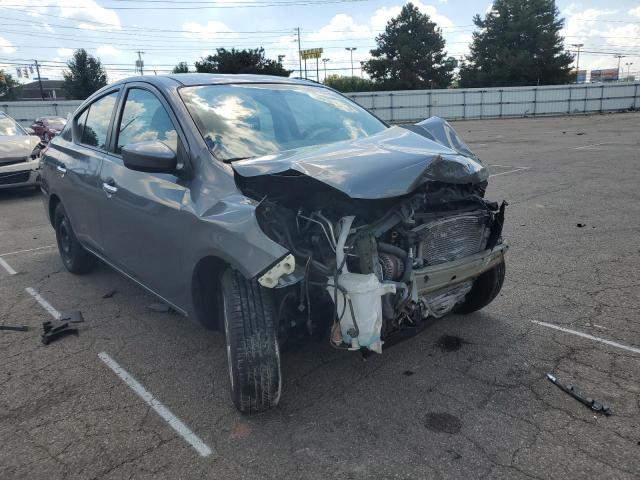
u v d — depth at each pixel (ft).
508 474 8.05
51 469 8.48
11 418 9.92
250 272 8.48
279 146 11.38
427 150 10.32
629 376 10.67
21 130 37.24
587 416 9.44
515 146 59.36
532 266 17.48
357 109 14.19
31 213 29.71
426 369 11.21
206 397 10.45
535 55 215.10
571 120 116.67
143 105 12.75
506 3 219.82
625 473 8.00
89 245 15.57
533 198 28.63
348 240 8.96
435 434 9.05
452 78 244.01
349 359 11.71
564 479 7.91
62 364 11.95
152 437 9.24
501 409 9.73
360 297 8.64
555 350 11.85
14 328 13.80
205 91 12.18
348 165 9.32
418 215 9.89
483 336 12.64
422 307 10.20
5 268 19.22
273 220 9.03
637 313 13.52
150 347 12.68
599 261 17.71
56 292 16.58
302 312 9.51
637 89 144.66
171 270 10.85
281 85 13.70
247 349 9.04
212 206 9.62
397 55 241.35
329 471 8.24
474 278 11.34
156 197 10.98
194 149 10.61
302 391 10.52
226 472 8.31
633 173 35.35
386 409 9.82
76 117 17.13
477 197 10.90
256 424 9.51
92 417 9.89
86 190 14.34
